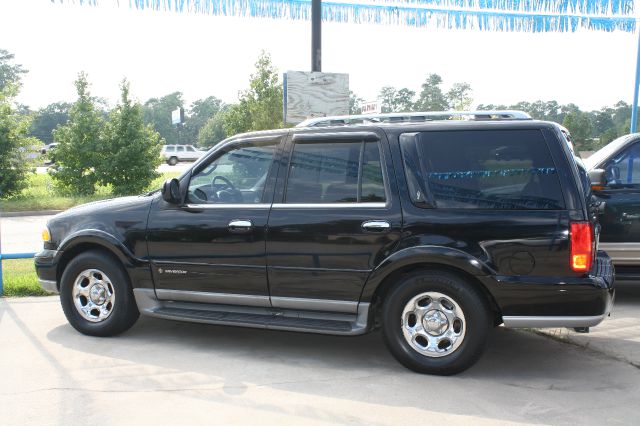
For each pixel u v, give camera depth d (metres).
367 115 4.98
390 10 8.12
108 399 4.04
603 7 8.38
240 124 21.64
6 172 19.97
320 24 7.81
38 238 13.29
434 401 4.01
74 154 20.75
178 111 54.94
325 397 4.08
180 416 3.78
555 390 4.21
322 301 4.73
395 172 4.57
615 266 6.64
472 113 4.78
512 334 5.55
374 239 4.52
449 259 4.31
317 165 4.86
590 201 4.59
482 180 4.43
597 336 5.46
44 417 3.76
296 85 7.67
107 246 5.33
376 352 5.09
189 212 5.15
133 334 5.60
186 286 5.16
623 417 3.76
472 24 8.27
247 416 3.78
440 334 4.45
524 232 4.24
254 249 4.88
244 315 5.01
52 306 6.51
